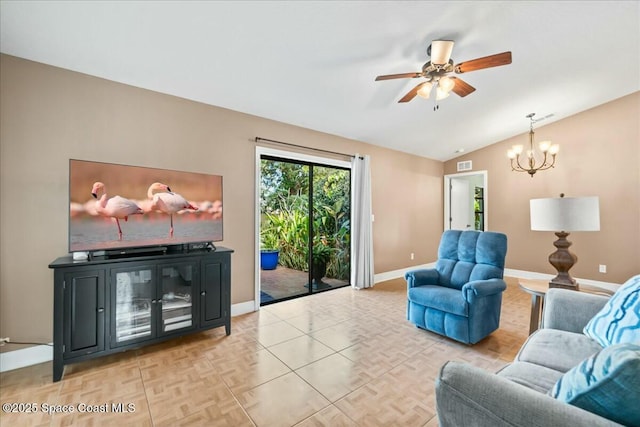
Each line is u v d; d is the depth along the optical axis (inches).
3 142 82.7
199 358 88.7
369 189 179.2
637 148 159.9
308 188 162.7
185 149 114.4
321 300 149.6
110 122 99.0
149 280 91.0
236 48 89.5
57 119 90.1
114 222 90.6
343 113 141.5
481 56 106.2
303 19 79.8
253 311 132.2
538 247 195.6
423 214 227.5
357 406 66.9
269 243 162.4
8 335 83.2
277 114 135.7
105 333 83.1
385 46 94.0
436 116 158.1
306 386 74.4
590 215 87.7
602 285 170.2
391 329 111.5
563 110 171.3
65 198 91.1
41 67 88.0
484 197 221.0
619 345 31.9
